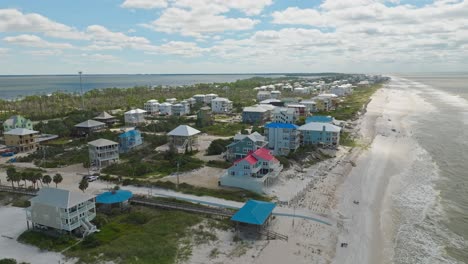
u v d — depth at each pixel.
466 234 58.62
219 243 53.41
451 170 92.12
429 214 66.00
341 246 53.88
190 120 160.25
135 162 94.94
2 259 47.25
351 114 174.88
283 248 52.44
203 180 81.25
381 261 50.50
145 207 66.62
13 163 99.12
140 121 157.00
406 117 178.88
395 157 104.62
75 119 152.50
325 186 79.12
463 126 152.75
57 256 49.91
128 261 47.75
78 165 94.94
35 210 56.91
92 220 59.00
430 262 50.47
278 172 80.25
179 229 56.69
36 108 197.12
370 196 74.62
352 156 103.56
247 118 158.38
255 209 58.12
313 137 112.31
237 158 94.62
